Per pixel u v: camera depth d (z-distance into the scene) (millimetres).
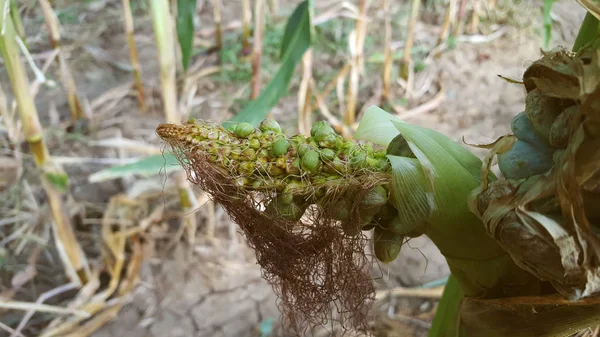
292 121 926
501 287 248
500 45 1114
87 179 812
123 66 1041
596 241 182
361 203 228
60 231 627
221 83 1005
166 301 669
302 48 572
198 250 720
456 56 1090
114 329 644
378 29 1166
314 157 218
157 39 588
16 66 499
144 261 707
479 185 229
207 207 761
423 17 1210
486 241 234
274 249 270
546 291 242
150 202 765
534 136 200
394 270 692
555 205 192
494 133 915
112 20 1147
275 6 1132
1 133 846
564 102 190
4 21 467
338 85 934
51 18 836
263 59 1048
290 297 376
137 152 863
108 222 714
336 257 273
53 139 875
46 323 648
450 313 305
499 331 254
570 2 1228
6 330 633
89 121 917
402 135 233
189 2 609
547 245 188
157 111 947
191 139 226
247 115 581
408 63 1019
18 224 744
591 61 179
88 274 678
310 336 601
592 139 177
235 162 224
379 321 631
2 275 694
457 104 983
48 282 692
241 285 685
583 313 234
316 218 255
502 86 1019
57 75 1008
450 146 238
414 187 228
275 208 233
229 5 1249
